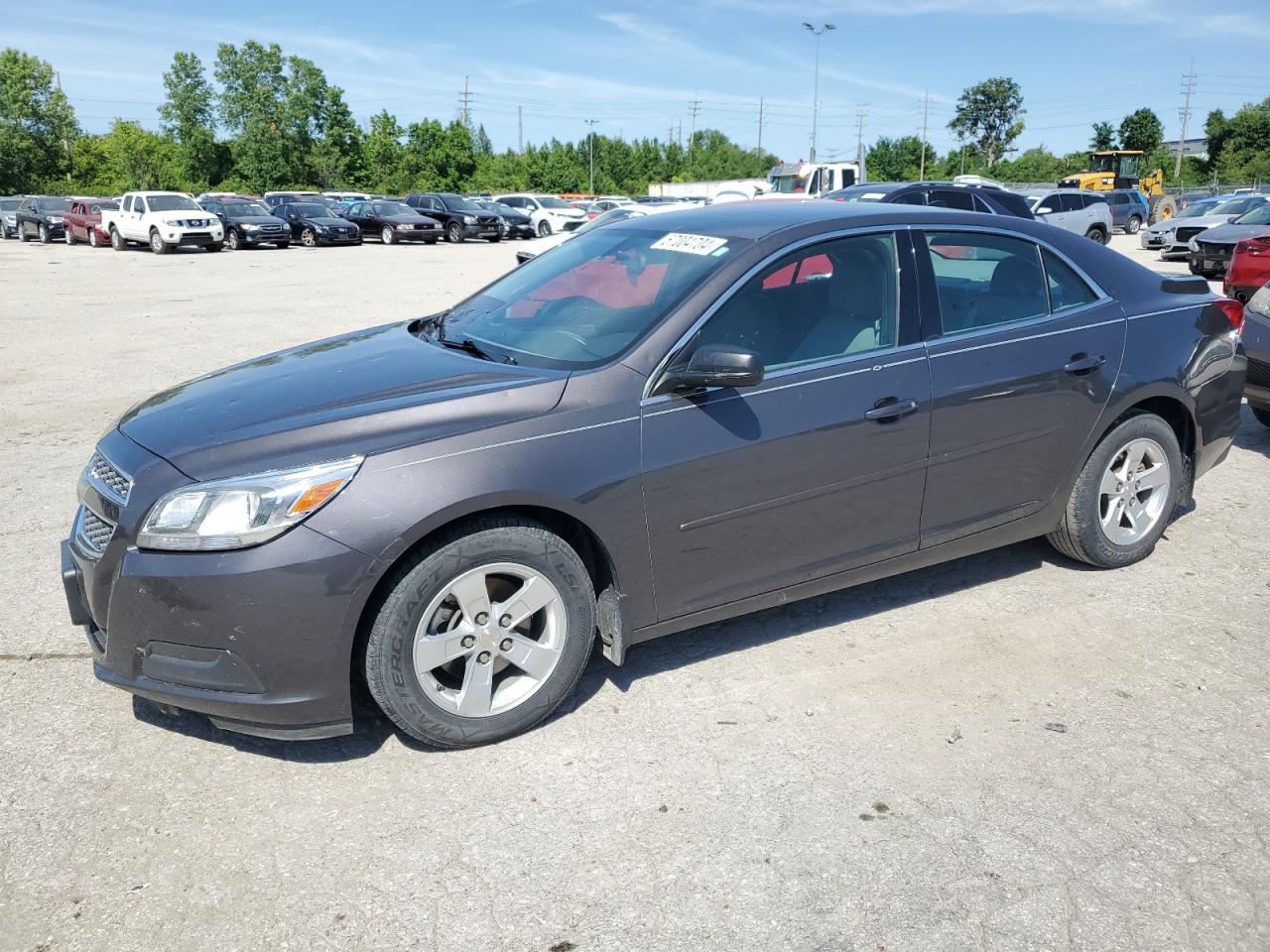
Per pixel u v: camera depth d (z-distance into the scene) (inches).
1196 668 143.3
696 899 98.4
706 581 134.5
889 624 157.6
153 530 111.5
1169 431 173.6
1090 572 176.9
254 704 112.0
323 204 1315.2
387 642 114.8
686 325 130.3
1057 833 107.9
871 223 146.9
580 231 177.8
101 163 3203.7
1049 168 3914.9
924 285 148.2
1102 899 98.3
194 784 117.4
